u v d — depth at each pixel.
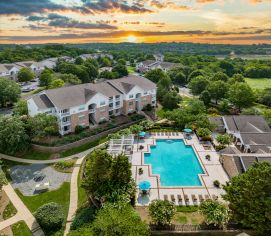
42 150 59.00
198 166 51.53
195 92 103.06
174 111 72.12
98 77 128.38
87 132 65.00
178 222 35.81
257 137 56.50
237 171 43.62
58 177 49.62
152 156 55.44
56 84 87.94
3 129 56.94
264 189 31.97
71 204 41.94
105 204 35.47
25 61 144.75
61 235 35.19
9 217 39.12
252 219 31.70
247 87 83.94
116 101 75.69
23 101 72.56
